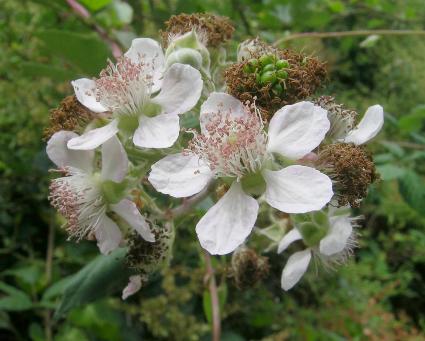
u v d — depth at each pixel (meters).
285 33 0.18
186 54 0.09
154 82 0.09
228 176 0.08
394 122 0.16
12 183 0.20
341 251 0.10
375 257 0.31
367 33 0.15
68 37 0.13
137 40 0.10
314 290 0.24
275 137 0.08
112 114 0.09
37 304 0.16
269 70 0.08
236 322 0.22
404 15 0.24
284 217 0.10
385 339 0.25
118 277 0.11
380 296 0.28
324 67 0.09
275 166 0.08
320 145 0.09
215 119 0.08
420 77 0.31
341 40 0.23
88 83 0.09
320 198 0.08
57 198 0.09
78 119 0.09
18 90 0.19
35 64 0.14
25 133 0.19
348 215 0.10
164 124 0.09
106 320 0.18
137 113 0.09
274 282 0.21
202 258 0.14
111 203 0.09
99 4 0.15
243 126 0.08
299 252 0.10
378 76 0.30
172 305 0.18
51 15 0.18
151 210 0.09
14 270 0.18
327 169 0.08
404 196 0.15
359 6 0.23
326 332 0.23
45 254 0.20
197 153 0.08
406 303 0.33
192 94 0.09
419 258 0.31
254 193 0.08
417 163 0.21
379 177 0.09
